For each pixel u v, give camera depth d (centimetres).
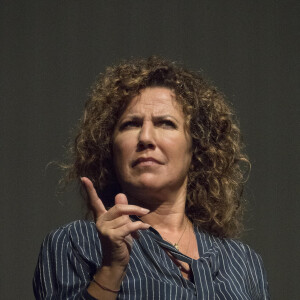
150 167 625
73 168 705
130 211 503
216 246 661
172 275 588
